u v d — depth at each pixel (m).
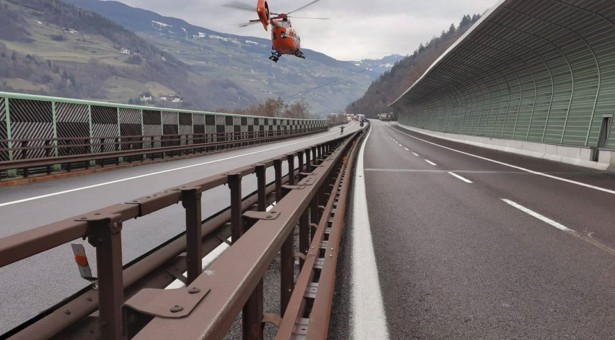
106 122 18.14
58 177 14.20
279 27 31.97
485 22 19.53
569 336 3.14
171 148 21.86
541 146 23.20
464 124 49.47
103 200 9.62
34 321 2.40
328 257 4.04
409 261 4.91
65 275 4.64
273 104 112.81
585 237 6.09
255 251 1.95
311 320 2.59
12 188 11.73
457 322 3.35
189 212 3.11
